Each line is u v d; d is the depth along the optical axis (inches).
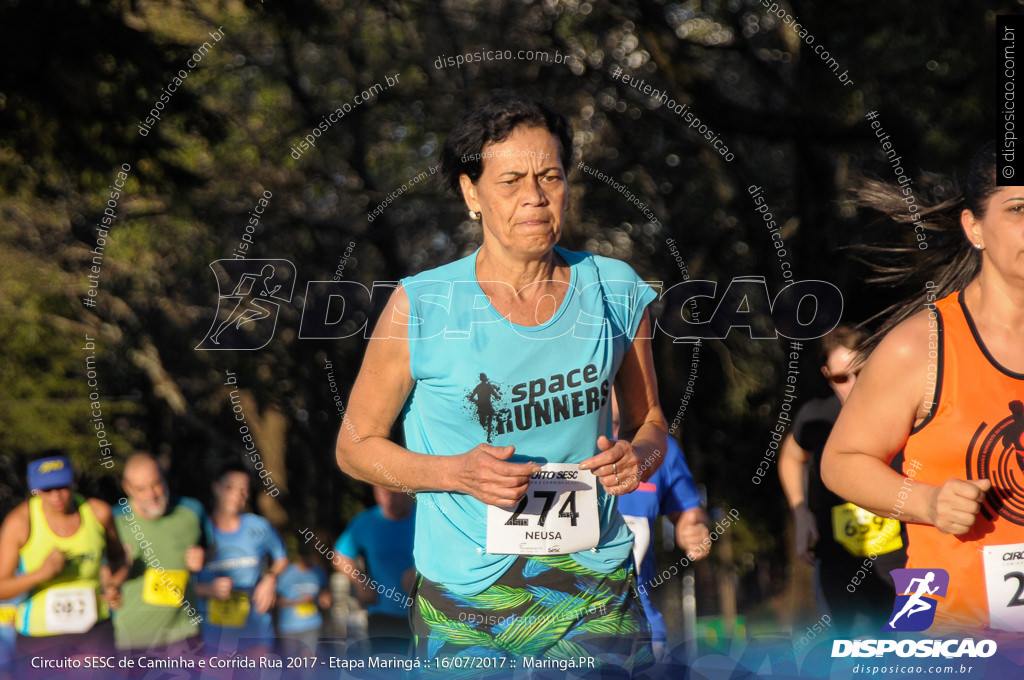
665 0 772.6
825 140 700.0
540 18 804.6
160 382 1001.5
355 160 928.3
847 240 615.5
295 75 898.7
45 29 518.3
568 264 219.8
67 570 347.6
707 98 737.0
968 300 201.2
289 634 377.7
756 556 802.8
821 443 341.7
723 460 858.8
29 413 942.4
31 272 944.3
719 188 847.7
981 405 196.7
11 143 553.3
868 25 684.1
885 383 200.5
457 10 836.6
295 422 951.0
